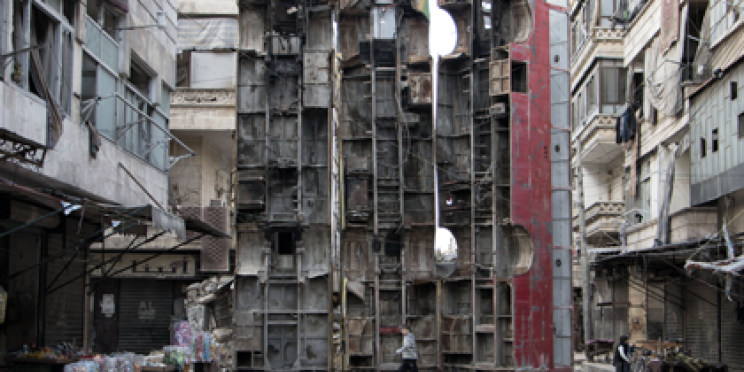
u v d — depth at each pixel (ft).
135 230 53.01
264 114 58.75
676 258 68.08
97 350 75.82
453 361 57.62
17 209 44.06
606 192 102.83
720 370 53.57
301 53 58.70
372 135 58.59
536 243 57.62
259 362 56.24
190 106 78.43
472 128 59.31
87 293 55.47
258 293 57.00
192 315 76.54
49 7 40.75
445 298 58.75
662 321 78.38
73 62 43.86
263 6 60.13
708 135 63.82
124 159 51.31
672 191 72.08
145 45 56.70
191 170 80.48
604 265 80.02
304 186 58.59
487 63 61.16
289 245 59.62
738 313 56.85
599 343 84.43
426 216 59.62
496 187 58.18
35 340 46.75
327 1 59.62
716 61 62.59
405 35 61.05
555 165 61.67
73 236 52.39
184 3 81.15
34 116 37.14
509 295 57.47
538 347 56.24
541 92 60.08
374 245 56.95
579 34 105.19
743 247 57.00
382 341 57.21
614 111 90.27
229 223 76.79
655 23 77.82
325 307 56.75
